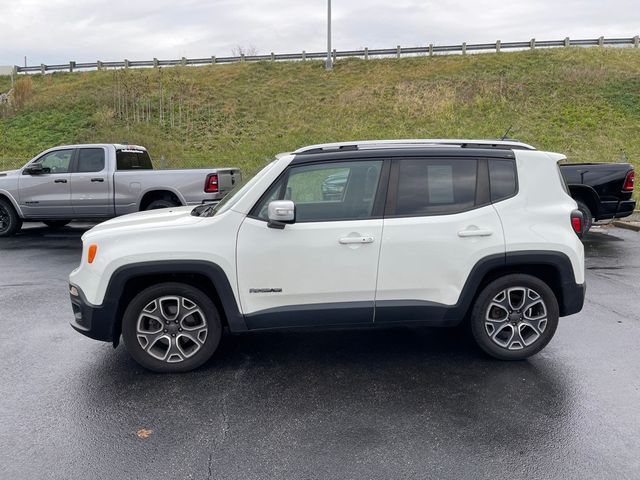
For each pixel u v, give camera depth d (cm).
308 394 373
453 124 2167
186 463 291
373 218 403
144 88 2678
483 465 287
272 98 2619
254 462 291
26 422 337
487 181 415
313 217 404
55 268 786
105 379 400
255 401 362
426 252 400
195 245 391
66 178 1012
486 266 406
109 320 395
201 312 405
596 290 641
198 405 357
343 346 464
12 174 1043
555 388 378
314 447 305
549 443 308
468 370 411
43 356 446
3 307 586
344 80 2814
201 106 2512
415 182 410
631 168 938
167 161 1889
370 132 2153
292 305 401
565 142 1903
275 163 410
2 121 2380
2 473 283
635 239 1005
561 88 2386
